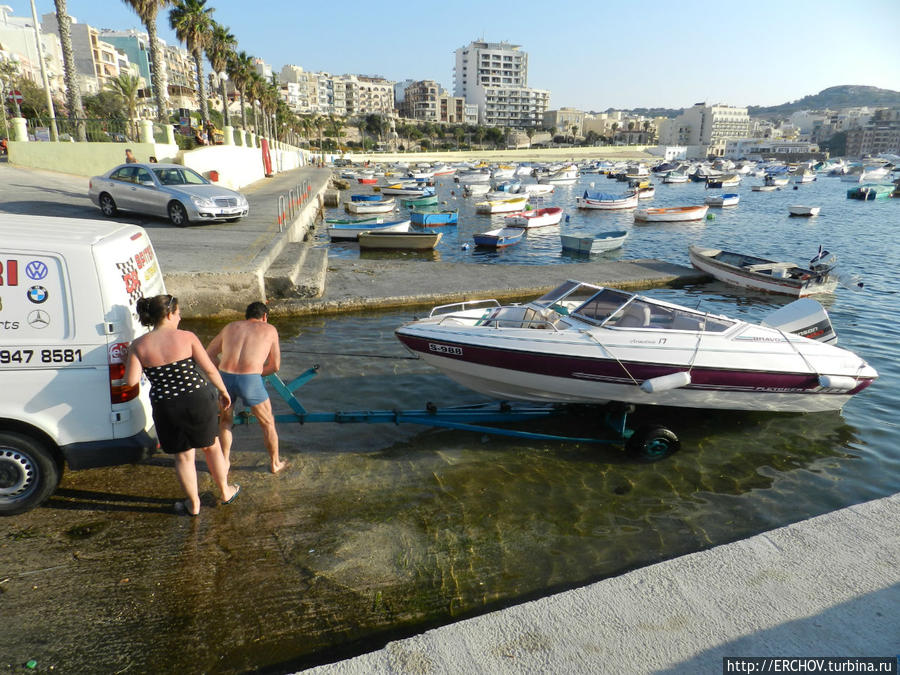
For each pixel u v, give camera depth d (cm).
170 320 436
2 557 420
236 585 402
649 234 3234
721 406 711
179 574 411
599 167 12638
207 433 452
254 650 348
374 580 416
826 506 558
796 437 712
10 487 453
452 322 744
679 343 672
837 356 716
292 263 1369
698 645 314
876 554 396
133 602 382
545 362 664
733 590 360
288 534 464
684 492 574
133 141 2684
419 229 3528
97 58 11519
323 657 345
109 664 333
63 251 430
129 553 430
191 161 2714
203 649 347
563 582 426
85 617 367
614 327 681
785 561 389
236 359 510
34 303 429
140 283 504
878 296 1627
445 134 19288
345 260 1742
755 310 1476
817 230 3366
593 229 3481
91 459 452
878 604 346
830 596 353
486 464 610
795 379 696
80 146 2619
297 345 1030
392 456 614
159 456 577
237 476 552
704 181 9788
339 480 556
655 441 623
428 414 662
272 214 2123
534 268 1716
